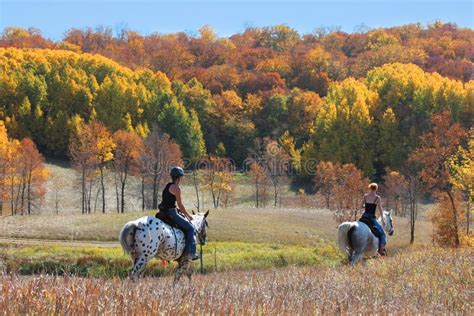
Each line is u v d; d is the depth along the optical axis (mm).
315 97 152000
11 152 77750
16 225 50969
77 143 88875
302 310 8023
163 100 144750
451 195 46469
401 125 123938
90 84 139125
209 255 38125
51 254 33469
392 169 116125
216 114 147625
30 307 6395
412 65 154250
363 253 17594
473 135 49562
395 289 11414
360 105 121812
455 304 10180
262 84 176250
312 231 54156
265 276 14688
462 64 178125
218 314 6934
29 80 134375
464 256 17078
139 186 100500
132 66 187500
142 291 7754
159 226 12273
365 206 18047
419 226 62406
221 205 96625
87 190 90500
